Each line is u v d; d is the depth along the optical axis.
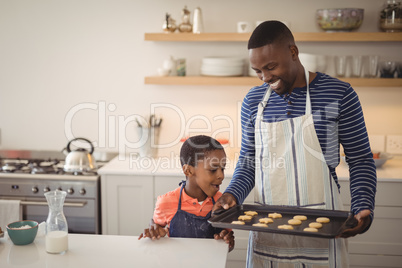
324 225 1.76
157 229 1.90
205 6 3.53
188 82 3.36
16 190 3.27
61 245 1.72
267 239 1.91
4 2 3.64
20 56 3.70
